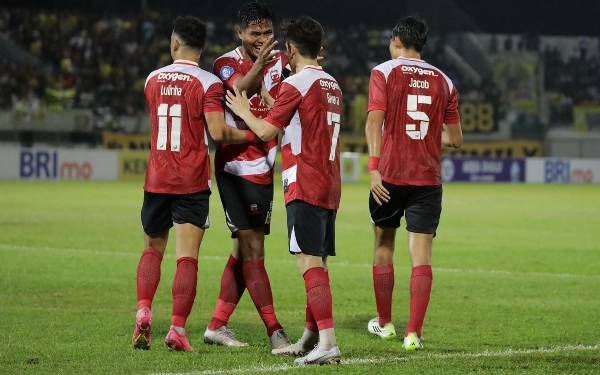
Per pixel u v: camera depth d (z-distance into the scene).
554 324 24.19
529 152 132.88
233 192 20.66
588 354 19.89
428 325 24.00
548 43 151.75
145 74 129.75
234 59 20.95
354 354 19.91
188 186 20.09
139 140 117.31
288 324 24.03
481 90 139.00
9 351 19.59
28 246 41.97
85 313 24.98
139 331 19.66
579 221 60.97
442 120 21.41
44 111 111.62
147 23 137.12
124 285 30.55
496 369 18.11
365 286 31.39
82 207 66.44
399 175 20.88
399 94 20.97
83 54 127.38
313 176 18.80
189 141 20.19
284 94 18.81
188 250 20.16
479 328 23.52
